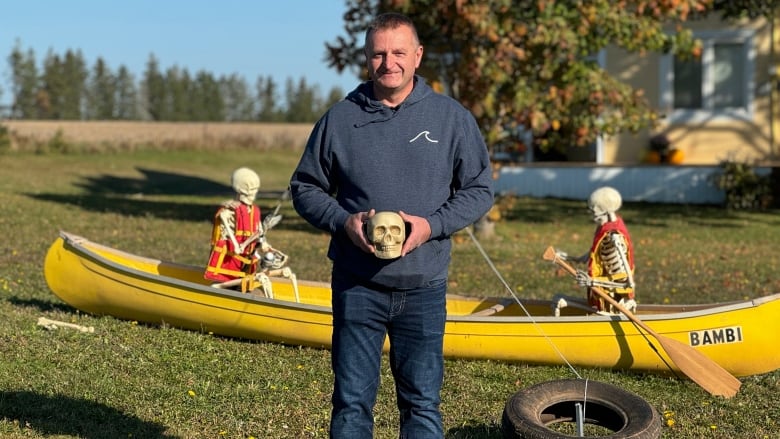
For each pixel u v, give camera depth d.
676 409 5.74
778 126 21.67
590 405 4.64
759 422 5.50
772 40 21.56
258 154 41.72
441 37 15.05
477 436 5.07
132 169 32.56
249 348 6.95
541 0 13.66
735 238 15.92
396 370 3.69
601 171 22.02
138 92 99.19
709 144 21.95
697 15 19.53
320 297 8.40
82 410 5.20
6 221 15.52
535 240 15.47
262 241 7.56
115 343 6.81
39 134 38.62
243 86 99.94
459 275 11.05
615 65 22.11
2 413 5.09
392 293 3.54
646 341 6.41
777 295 6.47
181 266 8.41
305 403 5.55
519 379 6.34
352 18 15.40
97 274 7.55
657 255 13.64
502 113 14.93
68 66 91.12
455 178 3.68
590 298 7.02
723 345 6.36
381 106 3.54
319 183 3.66
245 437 4.93
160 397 5.54
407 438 3.64
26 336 6.81
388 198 3.51
